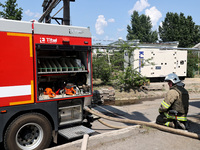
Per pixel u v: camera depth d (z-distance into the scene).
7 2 14.27
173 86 4.68
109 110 8.41
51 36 4.48
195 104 9.47
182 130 4.56
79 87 5.36
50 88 4.82
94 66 15.92
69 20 12.57
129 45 14.15
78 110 5.05
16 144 3.95
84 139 4.22
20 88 4.08
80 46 4.96
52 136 4.69
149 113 7.90
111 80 15.26
